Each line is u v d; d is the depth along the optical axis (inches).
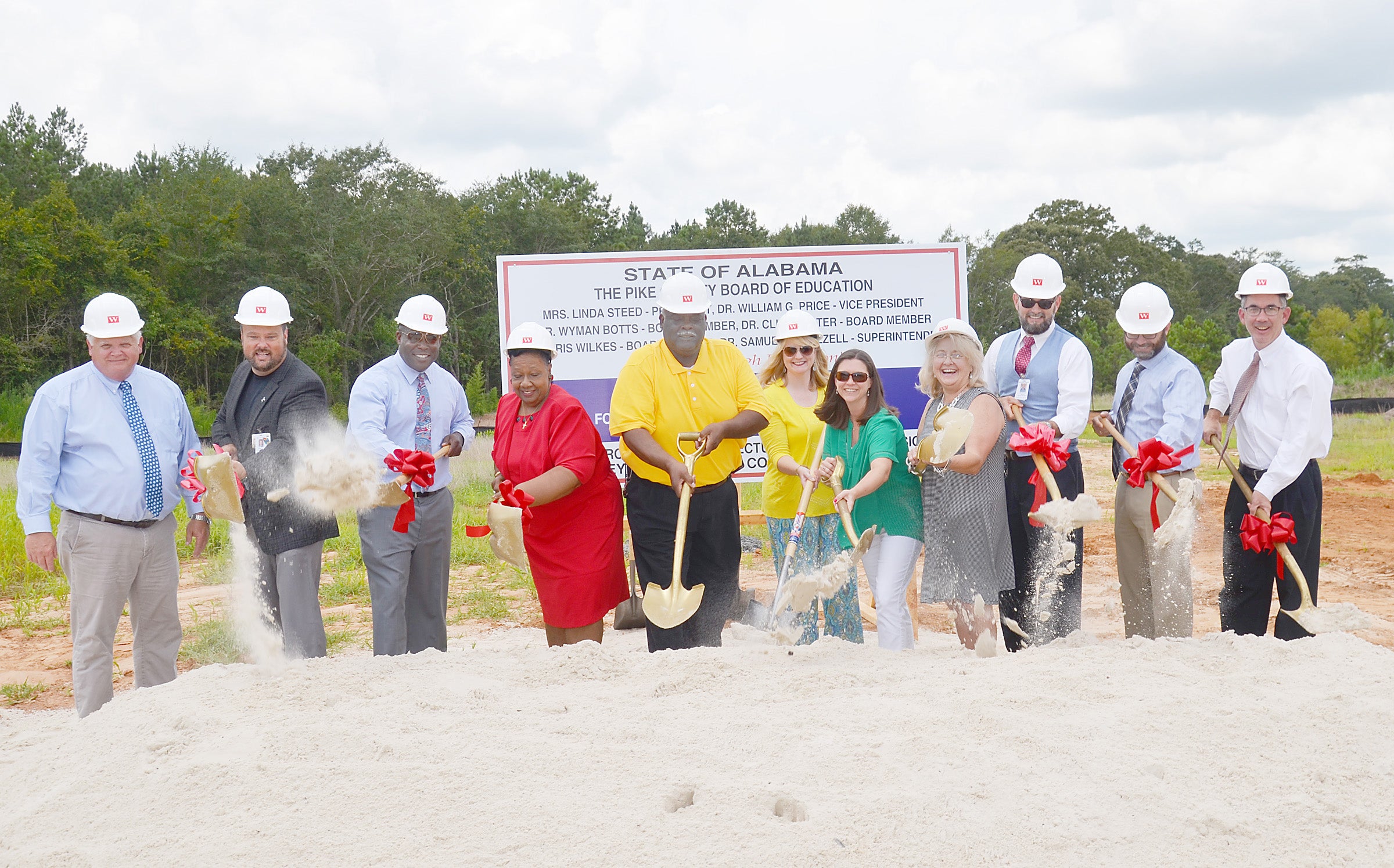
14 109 2449.6
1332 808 102.7
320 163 2229.3
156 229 1865.2
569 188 2999.5
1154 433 197.3
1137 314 198.8
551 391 197.3
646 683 145.3
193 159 2517.2
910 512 184.1
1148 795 103.8
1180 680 138.4
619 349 315.3
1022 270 210.7
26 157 2034.9
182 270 1868.8
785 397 225.8
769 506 224.7
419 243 2149.4
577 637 197.6
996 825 97.3
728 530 207.2
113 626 186.1
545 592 197.3
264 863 94.9
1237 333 3011.8
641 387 201.6
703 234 3014.3
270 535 198.7
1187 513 163.3
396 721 128.0
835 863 91.5
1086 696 132.7
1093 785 105.7
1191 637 181.3
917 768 109.5
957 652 165.3
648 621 197.0
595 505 197.6
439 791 105.6
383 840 97.4
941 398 187.0
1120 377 207.3
